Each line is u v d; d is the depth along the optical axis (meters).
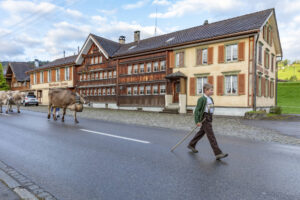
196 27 24.14
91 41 30.50
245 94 17.48
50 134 8.04
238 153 5.57
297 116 17.44
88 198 3.10
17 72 48.16
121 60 26.52
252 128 10.45
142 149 5.87
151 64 23.80
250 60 17.23
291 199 3.05
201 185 3.52
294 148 6.20
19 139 7.16
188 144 6.20
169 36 25.38
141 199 3.05
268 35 21.77
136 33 31.08
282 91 48.22
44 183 3.63
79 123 11.41
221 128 10.41
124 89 26.12
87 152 5.55
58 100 12.06
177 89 21.91
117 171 4.18
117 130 9.16
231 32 17.69
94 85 30.06
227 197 3.10
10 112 17.75
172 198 3.07
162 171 4.17
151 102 23.30
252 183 3.61
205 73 19.64
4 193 3.18
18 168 4.37
